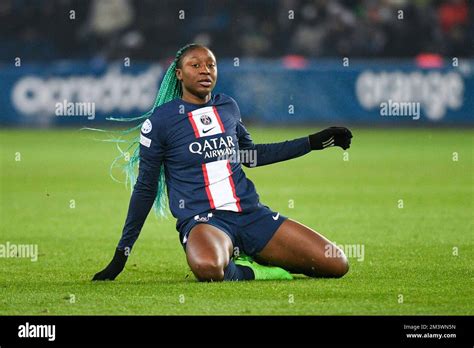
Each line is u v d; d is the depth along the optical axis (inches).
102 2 4503.0
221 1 4591.5
